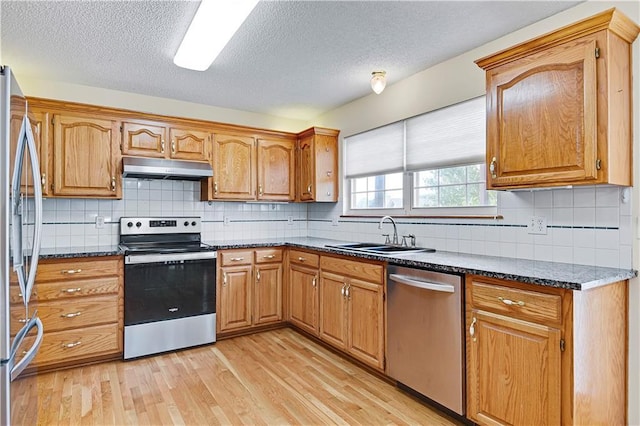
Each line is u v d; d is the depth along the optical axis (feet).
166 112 12.48
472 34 8.09
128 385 8.45
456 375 6.83
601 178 5.79
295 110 13.92
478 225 8.75
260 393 8.09
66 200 11.01
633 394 6.25
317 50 8.81
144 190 12.20
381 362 8.55
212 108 13.37
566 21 7.16
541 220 7.58
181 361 9.87
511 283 6.03
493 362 6.28
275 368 9.41
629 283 6.30
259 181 13.25
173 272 10.61
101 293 9.68
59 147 10.07
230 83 11.02
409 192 10.79
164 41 8.31
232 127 12.68
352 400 7.81
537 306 5.68
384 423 6.98
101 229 11.50
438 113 9.79
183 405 7.58
